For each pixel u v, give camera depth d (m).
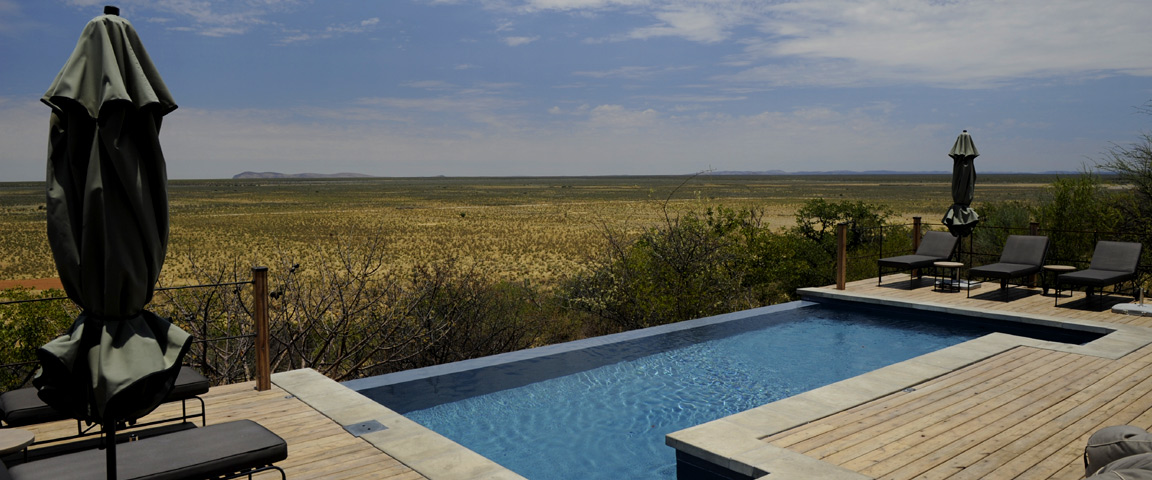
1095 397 5.13
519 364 7.06
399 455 4.05
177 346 2.58
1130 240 12.09
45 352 2.43
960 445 4.18
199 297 7.97
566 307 12.69
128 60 2.54
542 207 81.06
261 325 5.39
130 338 2.52
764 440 4.29
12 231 50.25
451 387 6.57
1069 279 8.63
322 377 5.75
